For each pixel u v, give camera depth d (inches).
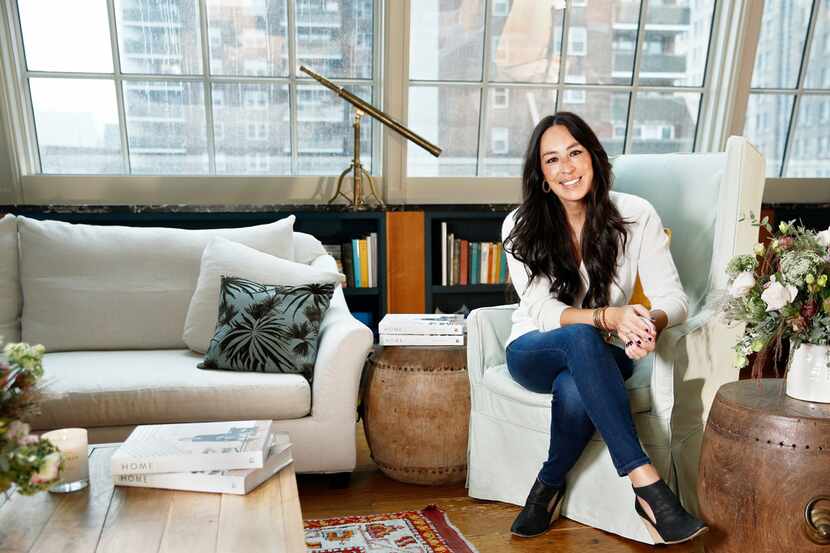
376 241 121.0
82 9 113.3
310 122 124.1
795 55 132.9
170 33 116.3
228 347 83.0
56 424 74.9
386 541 73.2
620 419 67.2
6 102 110.4
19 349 43.0
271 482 54.2
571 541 74.2
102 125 118.5
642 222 78.2
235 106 121.1
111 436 76.3
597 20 125.3
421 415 83.4
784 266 60.6
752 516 60.9
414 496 84.8
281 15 118.4
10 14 110.3
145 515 48.7
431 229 127.4
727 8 123.0
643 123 132.7
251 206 114.7
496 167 131.1
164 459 53.1
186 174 120.3
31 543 44.7
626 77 129.6
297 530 46.8
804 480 58.3
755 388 67.4
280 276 90.0
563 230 80.1
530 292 80.4
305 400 79.3
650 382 75.7
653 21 126.5
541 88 128.0
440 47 122.8
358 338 79.7
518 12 122.8
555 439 73.1
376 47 122.2
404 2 113.8
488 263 125.3
